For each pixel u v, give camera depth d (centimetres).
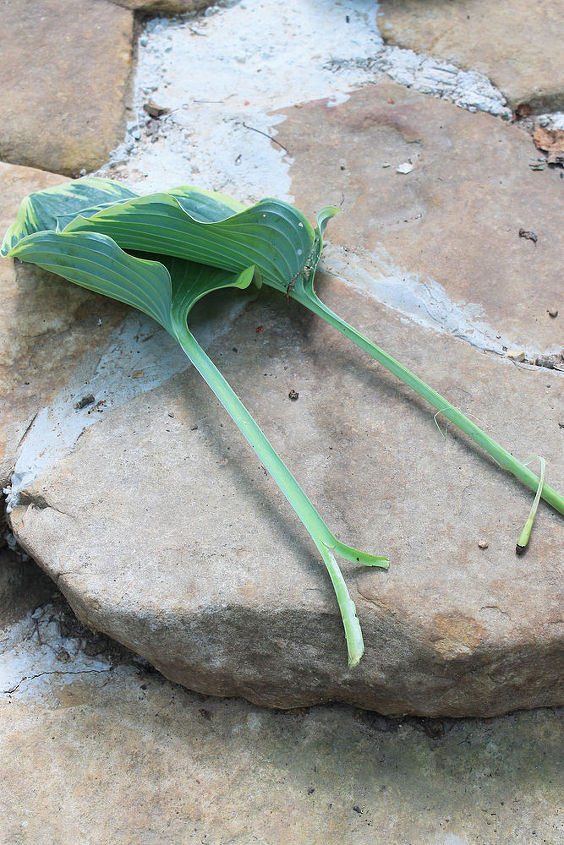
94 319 134
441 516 122
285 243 127
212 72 153
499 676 120
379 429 126
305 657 121
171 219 126
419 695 121
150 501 124
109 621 121
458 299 135
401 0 158
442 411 125
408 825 121
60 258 127
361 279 136
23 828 121
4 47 153
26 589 132
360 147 146
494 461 125
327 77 152
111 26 155
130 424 128
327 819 122
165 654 122
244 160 145
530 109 149
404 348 131
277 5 159
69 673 128
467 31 155
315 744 124
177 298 129
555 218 140
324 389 129
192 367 131
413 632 118
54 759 123
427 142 146
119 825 121
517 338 133
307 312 133
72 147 146
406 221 140
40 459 127
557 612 118
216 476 125
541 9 157
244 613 119
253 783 123
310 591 119
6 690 127
